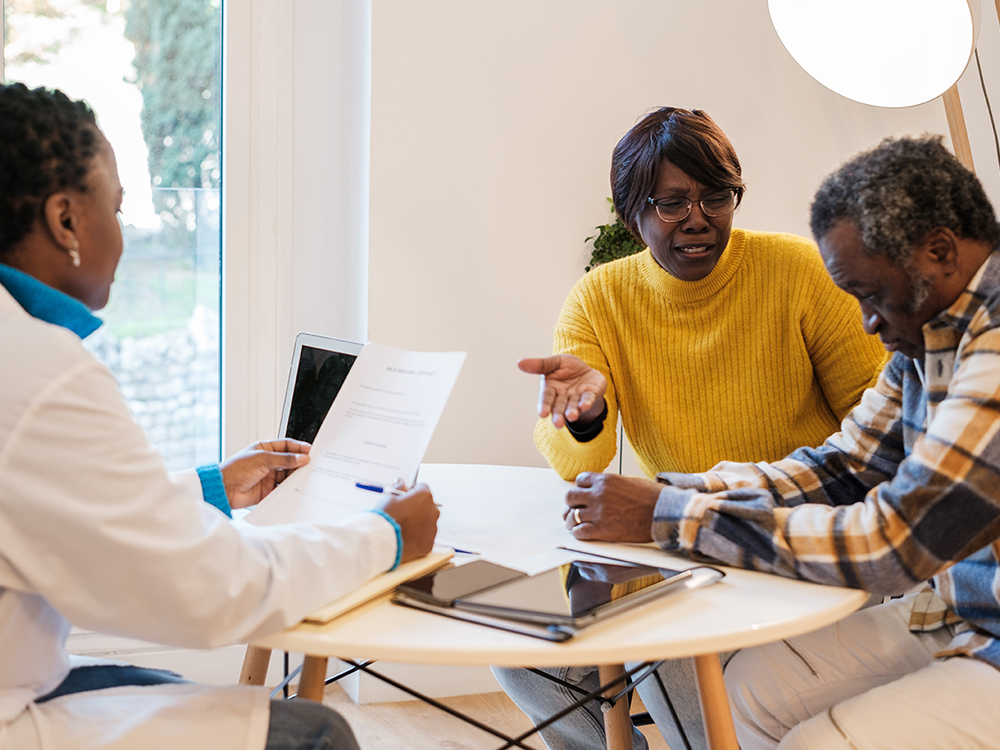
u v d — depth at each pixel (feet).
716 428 5.32
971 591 3.56
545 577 3.31
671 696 4.81
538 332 8.36
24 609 2.85
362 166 7.84
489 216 8.09
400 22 7.66
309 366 4.61
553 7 8.14
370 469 3.85
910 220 3.24
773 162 9.09
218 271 8.00
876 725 3.33
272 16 7.80
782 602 3.14
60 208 2.99
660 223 4.92
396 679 7.88
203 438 8.08
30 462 2.62
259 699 3.06
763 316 5.19
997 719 3.21
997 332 3.22
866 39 6.95
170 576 2.65
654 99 8.58
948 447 3.17
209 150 7.88
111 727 2.82
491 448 8.28
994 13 9.94
